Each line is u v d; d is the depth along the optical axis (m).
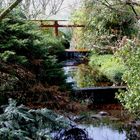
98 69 7.67
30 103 3.88
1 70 3.86
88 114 4.57
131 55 4.24
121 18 8.38
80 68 7.93
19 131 3.00
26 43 4.56
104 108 4.99
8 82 3.82
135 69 4.12
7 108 3.29
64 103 4.11
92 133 3.97
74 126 3.99
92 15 8.70
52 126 3.40
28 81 3.97
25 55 4.55
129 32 8.48
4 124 3.11
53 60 4.77
